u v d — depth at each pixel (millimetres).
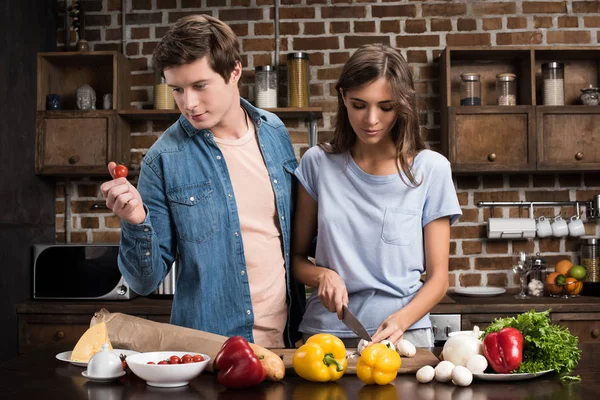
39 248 3338
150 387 1376
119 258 1653
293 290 1936
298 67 3480
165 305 3188
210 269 1796
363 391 1332
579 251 3660
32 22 3469
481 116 3381
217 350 1476
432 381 1405
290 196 1920
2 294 3127
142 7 3756
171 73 1629
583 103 3459
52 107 3549
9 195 3217
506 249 3672
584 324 3102
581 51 3475
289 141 2020
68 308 3209
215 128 1843
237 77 1772
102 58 3598
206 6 3730
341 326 1771
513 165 3365
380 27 3695
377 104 1617
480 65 3670
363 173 1767
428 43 3688
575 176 3680
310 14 3695
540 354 1415
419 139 1778
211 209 1802
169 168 1793
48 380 1437
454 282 3672
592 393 1296
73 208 3773
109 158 3471
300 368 1409
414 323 1727
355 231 1758
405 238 1738
